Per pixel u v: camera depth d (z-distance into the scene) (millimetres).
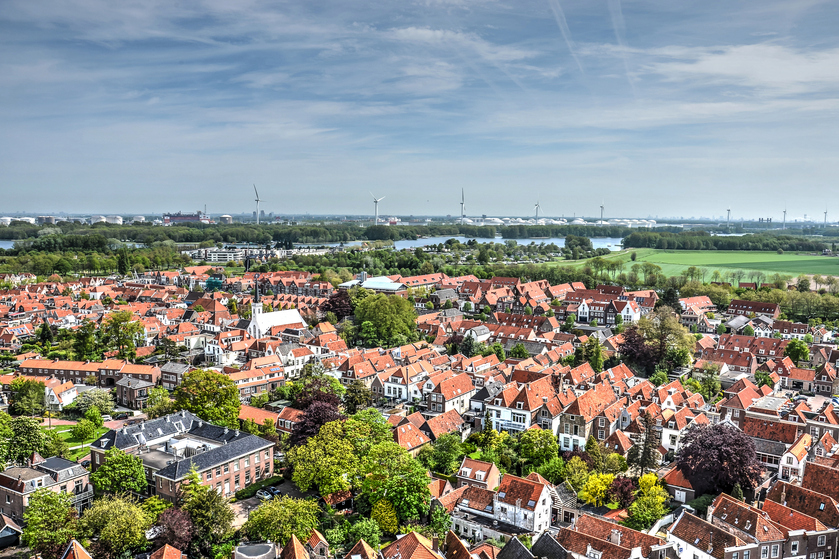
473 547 113938
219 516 118312
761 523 108500
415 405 198250
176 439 152000
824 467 128250
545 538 107312
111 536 109750
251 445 147375
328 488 130000
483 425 178750
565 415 169125
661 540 104312
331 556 110312
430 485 134250
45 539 110062
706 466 132000
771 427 156875
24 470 134250
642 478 134750
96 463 145875
